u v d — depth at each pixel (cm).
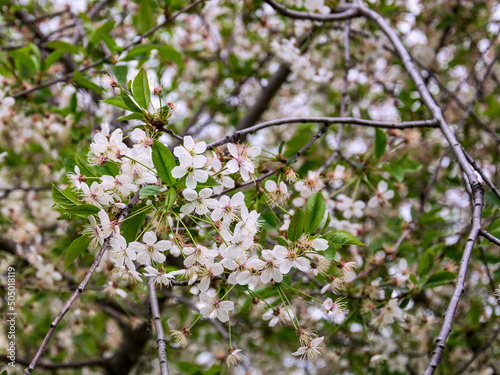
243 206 191
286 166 235
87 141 374
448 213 448
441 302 434
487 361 416
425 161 482
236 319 512
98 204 192
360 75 489
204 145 189
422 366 406
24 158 474
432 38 531
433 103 279
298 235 197
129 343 482
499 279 373
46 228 429
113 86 208
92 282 384
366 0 432
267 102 509
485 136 500
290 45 378
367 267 323
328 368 438
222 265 193
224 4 485
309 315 367
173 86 523
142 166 192
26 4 495
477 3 495
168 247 187
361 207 303
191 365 296
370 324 292
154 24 402
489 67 395
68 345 508
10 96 346
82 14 386
